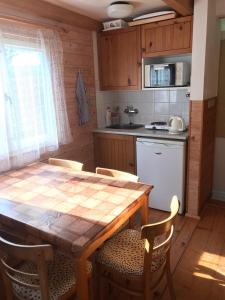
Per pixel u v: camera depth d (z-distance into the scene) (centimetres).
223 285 199
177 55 315
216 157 342
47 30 268
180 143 284
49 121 282
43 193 182
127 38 318
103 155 357
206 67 265
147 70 313
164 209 314
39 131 274
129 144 326
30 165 254
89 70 340
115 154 344
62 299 138
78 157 338
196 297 189
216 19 281
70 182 202
